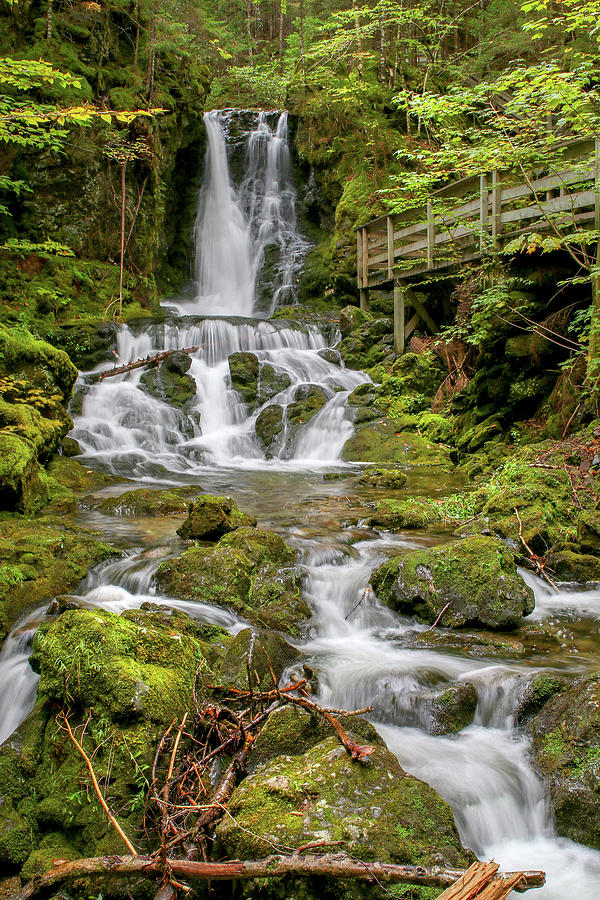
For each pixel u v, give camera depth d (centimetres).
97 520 792
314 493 955
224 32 2438
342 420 1315
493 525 686
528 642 497
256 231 2317
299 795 298
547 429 987
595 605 569
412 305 1554
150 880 291
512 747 393
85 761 333
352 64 2325
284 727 351
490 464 1020
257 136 2353
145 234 1848
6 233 1534
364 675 439
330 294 1983
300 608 545
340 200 1998
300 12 2536
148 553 649
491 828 346
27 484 787
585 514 670
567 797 343
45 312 1491
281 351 1575
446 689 417
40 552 594
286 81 2403
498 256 1062
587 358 892
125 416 1309
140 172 1819
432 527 755
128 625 394
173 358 1445
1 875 316
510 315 1051
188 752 349
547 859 334
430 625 532
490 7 2242
